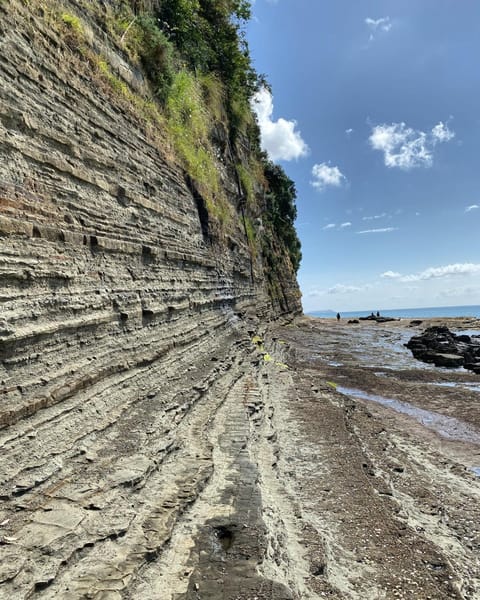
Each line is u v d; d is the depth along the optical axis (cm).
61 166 785
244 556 511
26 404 586
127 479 585
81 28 1018
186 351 1250
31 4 809
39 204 709
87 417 698
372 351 3062
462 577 591
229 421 964
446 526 735
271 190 5166
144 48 1423
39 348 646
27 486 511
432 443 1183
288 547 606
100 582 414
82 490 545
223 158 2714
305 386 1655
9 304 595
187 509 594
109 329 870
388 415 1445
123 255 980
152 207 1197
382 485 859
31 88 738
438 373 2194
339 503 771
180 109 1798
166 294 1195
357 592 538
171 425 811
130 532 500
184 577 465
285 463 944
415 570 590
